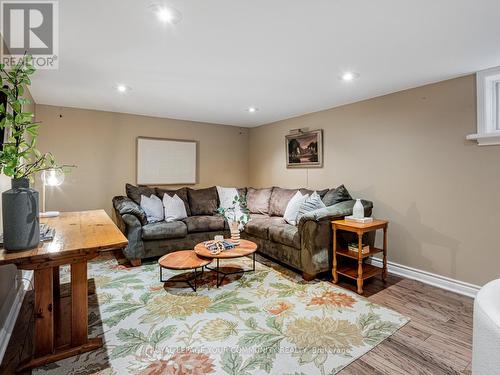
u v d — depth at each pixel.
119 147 4.36
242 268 3.36
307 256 2.96
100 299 2.52
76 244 1.69
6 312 2.01
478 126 2.58
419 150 3.02
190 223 3.90
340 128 3.86
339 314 2.26
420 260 3.02
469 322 2.16
